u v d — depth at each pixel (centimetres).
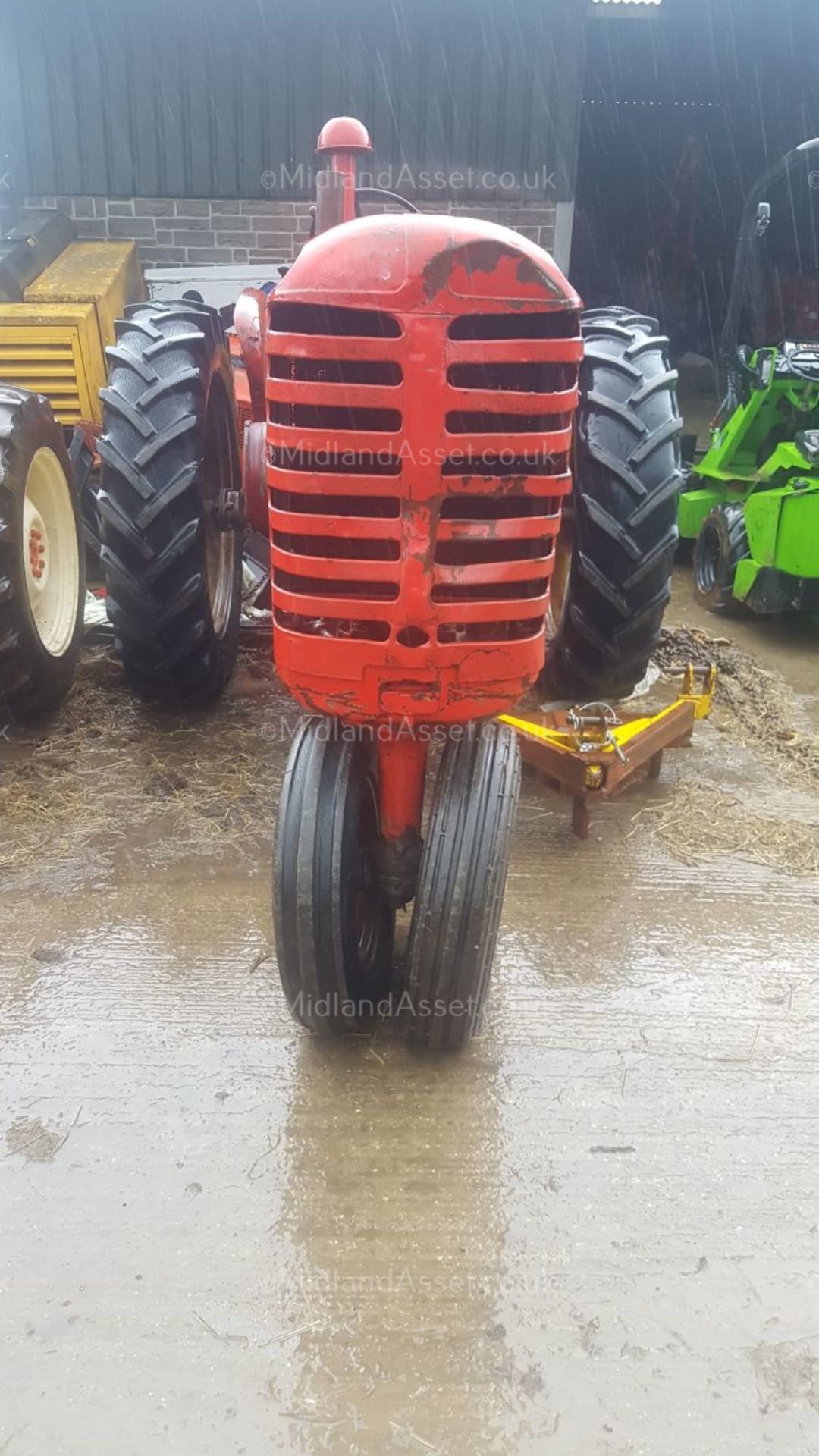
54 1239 187
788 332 1015
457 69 717
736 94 1409
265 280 754
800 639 507
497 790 216
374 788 237
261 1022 242
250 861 308
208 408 377
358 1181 200
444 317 166
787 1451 157
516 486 177
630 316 384
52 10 688
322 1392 163
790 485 471
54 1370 165
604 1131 214
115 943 269
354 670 190
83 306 523
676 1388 165
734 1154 209
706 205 1461
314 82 716
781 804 346
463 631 189
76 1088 221
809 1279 183
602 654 360
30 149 723
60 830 319
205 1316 174
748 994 256
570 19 709
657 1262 186
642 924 282
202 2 691
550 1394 164
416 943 215
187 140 725
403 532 178
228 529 398
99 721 390
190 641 358
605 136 1459
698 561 564
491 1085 225
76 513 405
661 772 364
